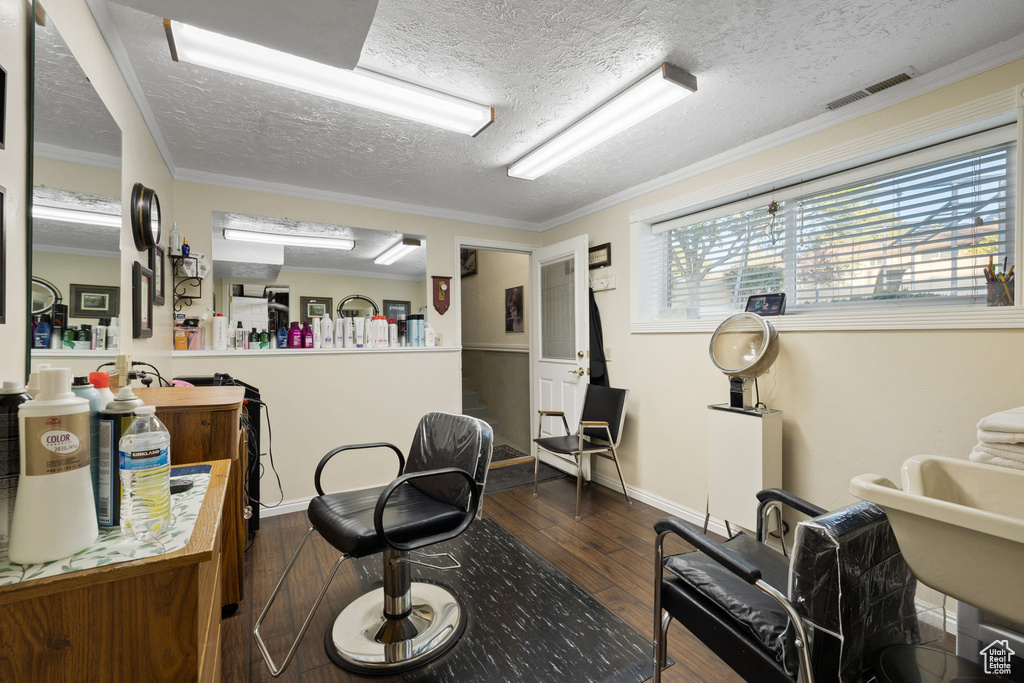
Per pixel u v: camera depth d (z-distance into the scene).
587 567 2.20
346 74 1.62
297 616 1.81
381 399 3.22
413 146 2.34
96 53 1.33
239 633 1.70
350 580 2.09
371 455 3.17
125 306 1.59
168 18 1.20
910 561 0.97
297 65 1.56
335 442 3.06
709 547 1.12
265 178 2.80
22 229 0.92
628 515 2.84
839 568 0.94
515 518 2.81
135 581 0.67
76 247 1.17
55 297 1.06
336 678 1.49
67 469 0.70
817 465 2.12
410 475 1.50
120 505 0.81
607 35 1.52
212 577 0.95
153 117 1.98
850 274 2.09
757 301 2.38
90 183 1.25
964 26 1.48
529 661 1.56
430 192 3.11
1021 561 0.81
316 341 3.01
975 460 1.18
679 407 2.80
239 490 1.81
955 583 0.90
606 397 3.19
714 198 2.55
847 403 2.02
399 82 1.70
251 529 2.47
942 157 1.80
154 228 1.85
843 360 2.03
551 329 3.92
